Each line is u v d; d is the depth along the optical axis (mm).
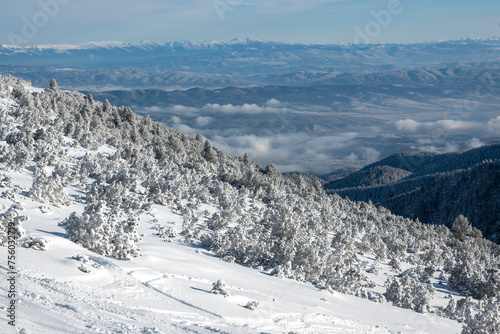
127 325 10789
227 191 61219
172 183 50500
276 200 68812
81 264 15117
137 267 17828
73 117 70500
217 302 16203
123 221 22578
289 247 30891
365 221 76000
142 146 73750
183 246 29500
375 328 19750
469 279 48750
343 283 30266
